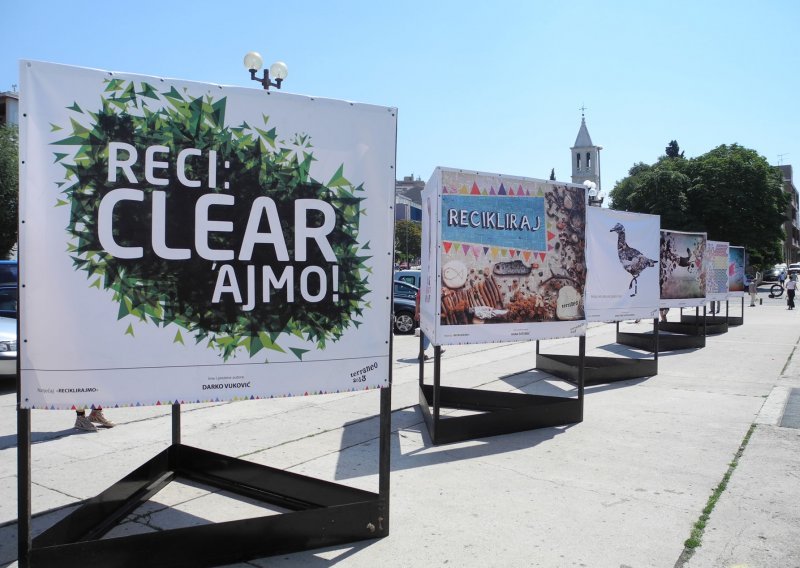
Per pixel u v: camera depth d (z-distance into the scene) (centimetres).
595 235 819
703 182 4447
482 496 408
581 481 439
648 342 1147
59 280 285
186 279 306
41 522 364
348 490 364
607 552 326
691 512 381
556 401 625
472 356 1095
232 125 312
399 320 1495
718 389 787
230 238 314
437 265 544
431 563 313
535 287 595
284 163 323
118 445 526
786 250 9300
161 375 304
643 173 4978
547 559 318
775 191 4394
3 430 575
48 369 284
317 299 331
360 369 340
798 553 326
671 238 1132
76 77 286
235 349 316
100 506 352
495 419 566
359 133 339
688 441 544
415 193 12438
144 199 298
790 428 587
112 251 293
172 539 297
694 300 1187
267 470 399
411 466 473
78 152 287
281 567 307
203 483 430
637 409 673
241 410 662
